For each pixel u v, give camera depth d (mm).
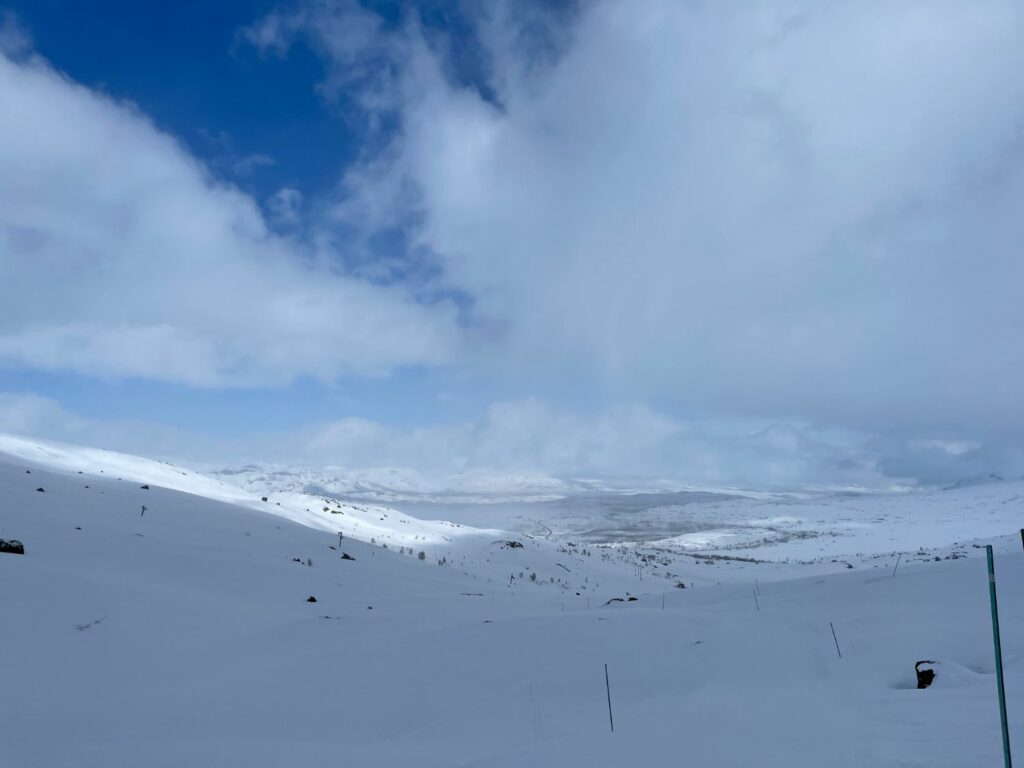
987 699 6648
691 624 11719
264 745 7480
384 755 7055
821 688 8023
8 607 11531
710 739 6016
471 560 36031
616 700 8836
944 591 12680
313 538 29594
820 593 14227
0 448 37938
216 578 17578
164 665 10742
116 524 22172
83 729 8000
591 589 30141
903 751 5223
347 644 11875
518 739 7277
